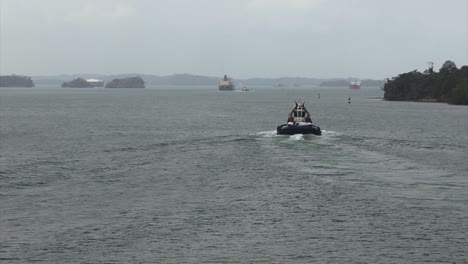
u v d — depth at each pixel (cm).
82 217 4362
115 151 8188
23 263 3422
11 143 9450
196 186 5503
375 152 7950
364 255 3575
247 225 4162
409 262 3466
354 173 6209
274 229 4075
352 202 4844
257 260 3484
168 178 5922
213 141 9306
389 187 5472
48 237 3872
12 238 3850
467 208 4666
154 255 3550
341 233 3997
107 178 5941
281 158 7250
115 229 4053
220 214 4456
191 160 7150
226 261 3462
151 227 4103
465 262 3469
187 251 3622
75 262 3438
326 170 6375
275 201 4872
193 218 4338
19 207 4662
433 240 3850
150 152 7981
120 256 3534
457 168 6669
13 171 6400
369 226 4156
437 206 4731
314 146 8500
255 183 5628
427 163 7031
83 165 6838
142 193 5200
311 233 3994
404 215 4441
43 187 5472
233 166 6644
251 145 8619
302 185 5525
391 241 3828
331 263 3450
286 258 3522
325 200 4912
